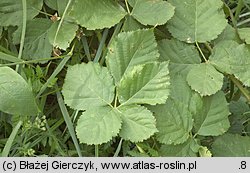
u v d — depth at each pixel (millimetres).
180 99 572
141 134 540
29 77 577
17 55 598
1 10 589
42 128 570
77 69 565
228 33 611
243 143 581
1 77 525
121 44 565
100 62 595
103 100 554
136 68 553
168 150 565
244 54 584
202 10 597
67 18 585
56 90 586
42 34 594
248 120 637
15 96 524
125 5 599
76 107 555
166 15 579
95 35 614
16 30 592
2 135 605
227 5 665
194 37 594
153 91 555
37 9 596
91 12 574
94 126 539
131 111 549
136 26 586
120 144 569
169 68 588
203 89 568
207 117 577
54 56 598
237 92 639
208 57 617
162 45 594
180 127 565
